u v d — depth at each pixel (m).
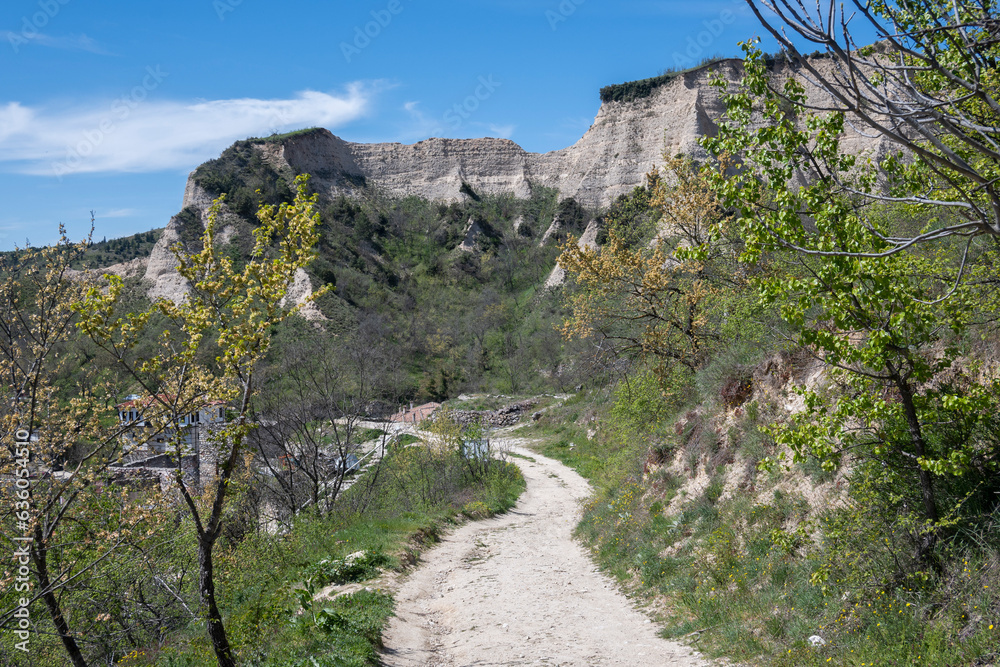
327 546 14.03
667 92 101.94
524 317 77.12
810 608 6.96
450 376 60.88
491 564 13.45
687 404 15.37
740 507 9.80
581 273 17.89
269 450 21.27
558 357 56.41
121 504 9.26
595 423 31.77
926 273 6.16
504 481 25.12
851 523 6.84
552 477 29.06
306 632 8.24
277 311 7.04
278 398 21.12
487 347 70.12
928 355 7.17
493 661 7.66
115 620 11.35
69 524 9.53
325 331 62.00
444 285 91.94
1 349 8.84
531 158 126.00
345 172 123.56
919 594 5.87
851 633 6.14
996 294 5.97
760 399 10.95
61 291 9.06
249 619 9.21
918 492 6.44
